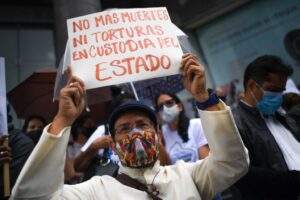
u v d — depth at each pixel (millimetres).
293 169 1770
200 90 1272
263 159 1799
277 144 1854
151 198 1248
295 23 7270
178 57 1381
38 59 7457
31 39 7652
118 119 1414
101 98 2951
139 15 1484
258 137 1850
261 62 2027
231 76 7965
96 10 6246
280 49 7375
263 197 1756
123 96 2268
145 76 1338
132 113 1403
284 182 1593
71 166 2479
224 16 8367
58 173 1118
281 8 7516
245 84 2111
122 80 1327
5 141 1566
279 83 1951
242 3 8023
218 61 8297
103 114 3578
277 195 1699
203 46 8641
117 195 1258
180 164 1449
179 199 1226
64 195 1202
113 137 1433
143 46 1396
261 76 1976
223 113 1224
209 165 1304
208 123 1239
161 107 2697
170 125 2664
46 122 3074
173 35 1450
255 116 1973
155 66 1356
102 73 1339
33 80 3000
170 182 1305
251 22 7898
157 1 8953
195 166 1405
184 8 8688
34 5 8016
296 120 2090
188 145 2459
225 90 7953
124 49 1389
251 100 2047
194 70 1286
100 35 1428
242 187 1790
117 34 1426
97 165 1943
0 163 1617
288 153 1841
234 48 8086
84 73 1342
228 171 1255
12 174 1607
